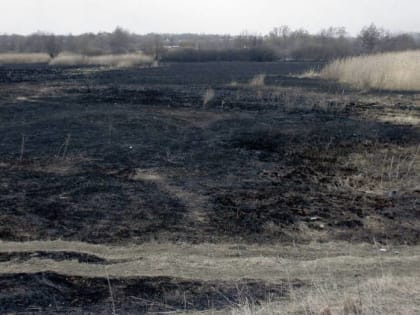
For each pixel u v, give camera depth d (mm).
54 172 9102
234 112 15383
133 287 5082
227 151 10766
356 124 13586
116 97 18453
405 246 6508
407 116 14789
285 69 36469
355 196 8297
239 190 8422
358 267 5664
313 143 11555
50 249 6055
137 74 31109
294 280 5270
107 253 6035
